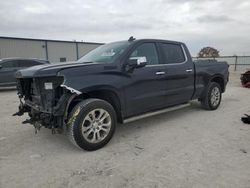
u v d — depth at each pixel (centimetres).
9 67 1160
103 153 360
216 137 419
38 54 2878
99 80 368
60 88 354
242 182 271
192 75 545
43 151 370
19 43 2705
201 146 378
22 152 367
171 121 526
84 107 353
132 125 500
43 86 362
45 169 311
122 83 400
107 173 298
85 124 362
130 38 462
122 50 423
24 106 436
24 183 278
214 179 278
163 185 268
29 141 414
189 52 556
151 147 379
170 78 487
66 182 279
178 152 357
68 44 3158
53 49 3017
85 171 304
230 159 329
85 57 477
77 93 341
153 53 470
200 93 585
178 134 439
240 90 1059
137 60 400
